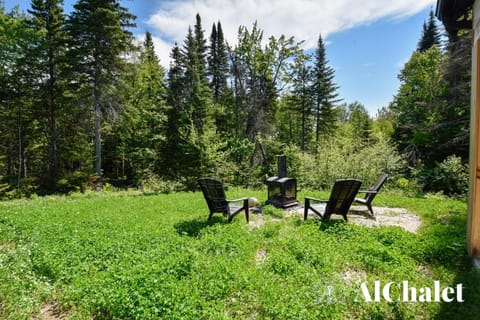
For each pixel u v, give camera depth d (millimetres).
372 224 5066
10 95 14117
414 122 15992
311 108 25062
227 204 5203
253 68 18656
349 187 4645
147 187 12594
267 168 16312
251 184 14680
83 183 14359
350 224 4617
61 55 13492
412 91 17703
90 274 3078
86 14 12688
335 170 10594
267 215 5812
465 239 3855
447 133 11891
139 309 2244
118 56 13531
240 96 19688
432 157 12883
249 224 5211
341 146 12039
